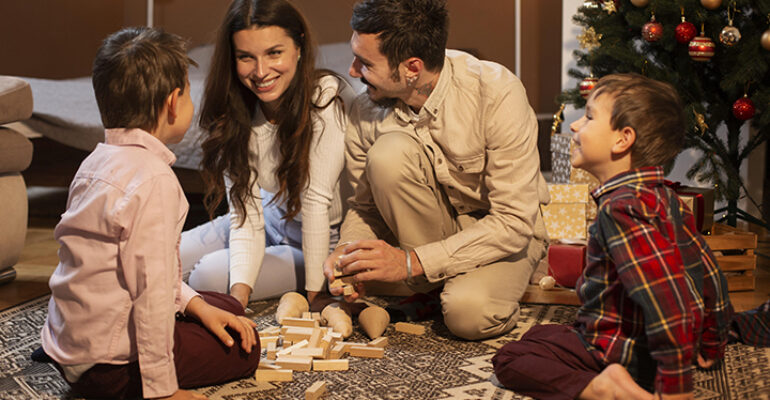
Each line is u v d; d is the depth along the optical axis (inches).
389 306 77.7
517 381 56.1
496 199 68.3
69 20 172.4
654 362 51.6
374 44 63.9
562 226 95.5
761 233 118.6
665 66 102.3
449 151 70.2
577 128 54.7
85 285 51.9
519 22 164.6
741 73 93.6
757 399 54.9
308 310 75.5
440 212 73.6
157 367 50.4
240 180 76.2
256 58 69.6
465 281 68.3
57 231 53.2
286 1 70.9
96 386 54.1
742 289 87.6
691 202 87.9
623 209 49.8
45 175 136.6
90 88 137.3
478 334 67.7
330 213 83.7
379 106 72.1
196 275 79.7
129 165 51.0
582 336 54.9
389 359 64.3
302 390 57.7
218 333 57.1
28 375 60.9
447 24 66.2
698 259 55.1
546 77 165.9
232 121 75.0
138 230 49.7
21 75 175.0
